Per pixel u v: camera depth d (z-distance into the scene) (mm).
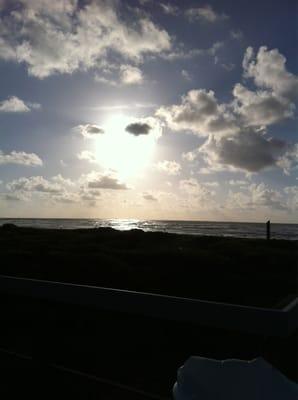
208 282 11336
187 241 26594
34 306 5289
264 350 3477
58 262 14164
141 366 3934
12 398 3074
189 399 1481
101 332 4762
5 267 13289
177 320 3070
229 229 89875
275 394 1502
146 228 85688
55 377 3451
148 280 11617
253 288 10414
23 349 4324
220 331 4277
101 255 15562
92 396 3098
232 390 1489
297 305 3068
